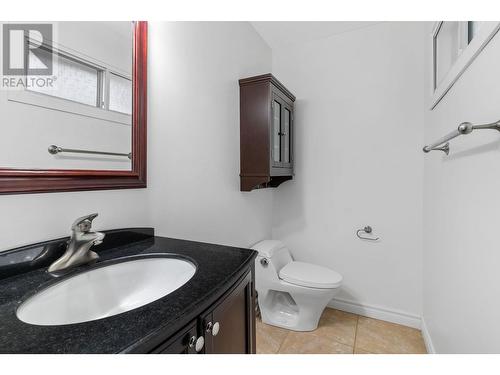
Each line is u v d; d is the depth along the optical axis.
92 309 0.72
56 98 0.78
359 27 1.95
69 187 0.80
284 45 2.24
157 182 1.15
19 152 0.70
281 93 1.90
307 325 1.74
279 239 2.30
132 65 1.02
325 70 2.10
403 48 1.82
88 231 0.75
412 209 1.81
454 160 1.08
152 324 0.47
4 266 0.65
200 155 1.43
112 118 0.94
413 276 1.81
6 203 0.68
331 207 2.09
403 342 1.63
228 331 0.71
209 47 1.50
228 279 0.67
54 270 0.69
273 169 1.77
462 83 0.99
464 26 1.03
